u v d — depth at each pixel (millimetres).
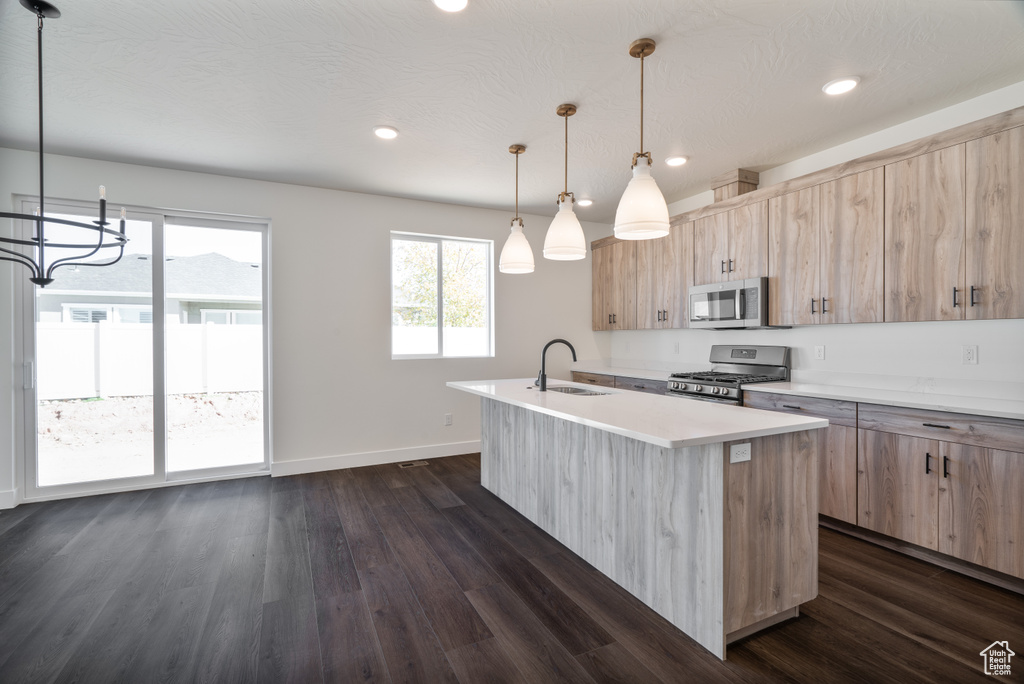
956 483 2205
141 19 1849
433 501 3320
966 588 2121
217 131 2889
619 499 2186
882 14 1857
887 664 1638
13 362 3164
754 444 1756
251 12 1822
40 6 1743
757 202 3428
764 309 3359
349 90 2416
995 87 2418
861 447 2582
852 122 2812
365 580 2236
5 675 1591
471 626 1881
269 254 3887
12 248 3154
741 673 1606
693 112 2680
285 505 3225
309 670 1629
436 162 3428
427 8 1814
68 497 3342
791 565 1859
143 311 3551
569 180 3854
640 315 4609
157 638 1796
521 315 4930
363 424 4191
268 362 3953
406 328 4488
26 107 2559
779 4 1801
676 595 1878
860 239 2807
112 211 3428
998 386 2467
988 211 2264
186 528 2836
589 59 2158
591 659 1688
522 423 3039
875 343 3014
